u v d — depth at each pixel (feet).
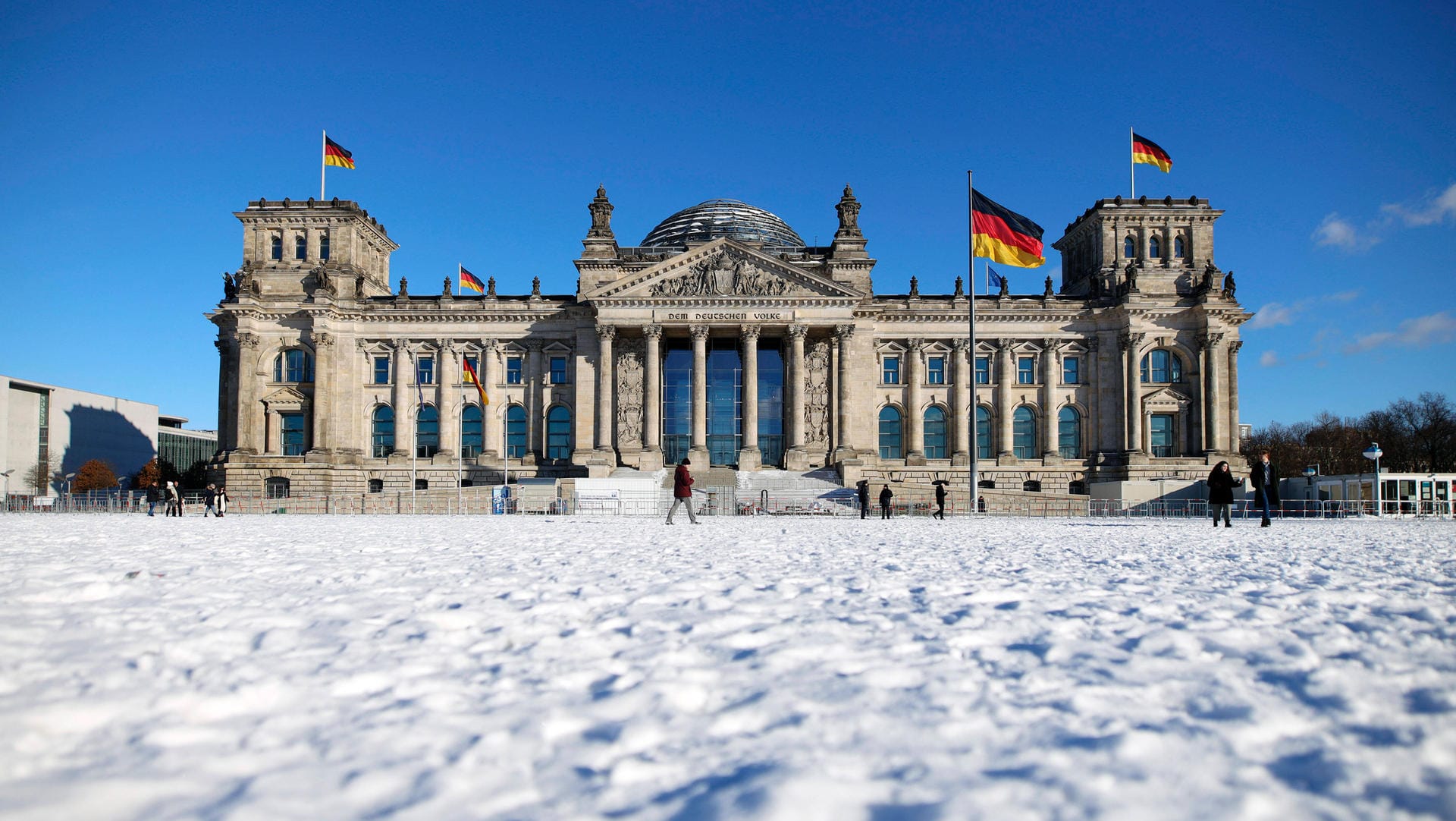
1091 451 408.87
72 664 32.63
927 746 24.03
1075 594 53.62
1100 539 124.06
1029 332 414.00
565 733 25.26
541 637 38.86
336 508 363.97
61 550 91.35
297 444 415.85
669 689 29.27
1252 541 118.52
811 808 19.35
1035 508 338.34
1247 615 44.88
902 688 29.99
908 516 293.23
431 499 345.51
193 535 134.92
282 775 21.30
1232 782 21.48
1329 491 330.95
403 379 418.51
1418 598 51.21
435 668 32.76
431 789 20.57
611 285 388.98
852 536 137.59
